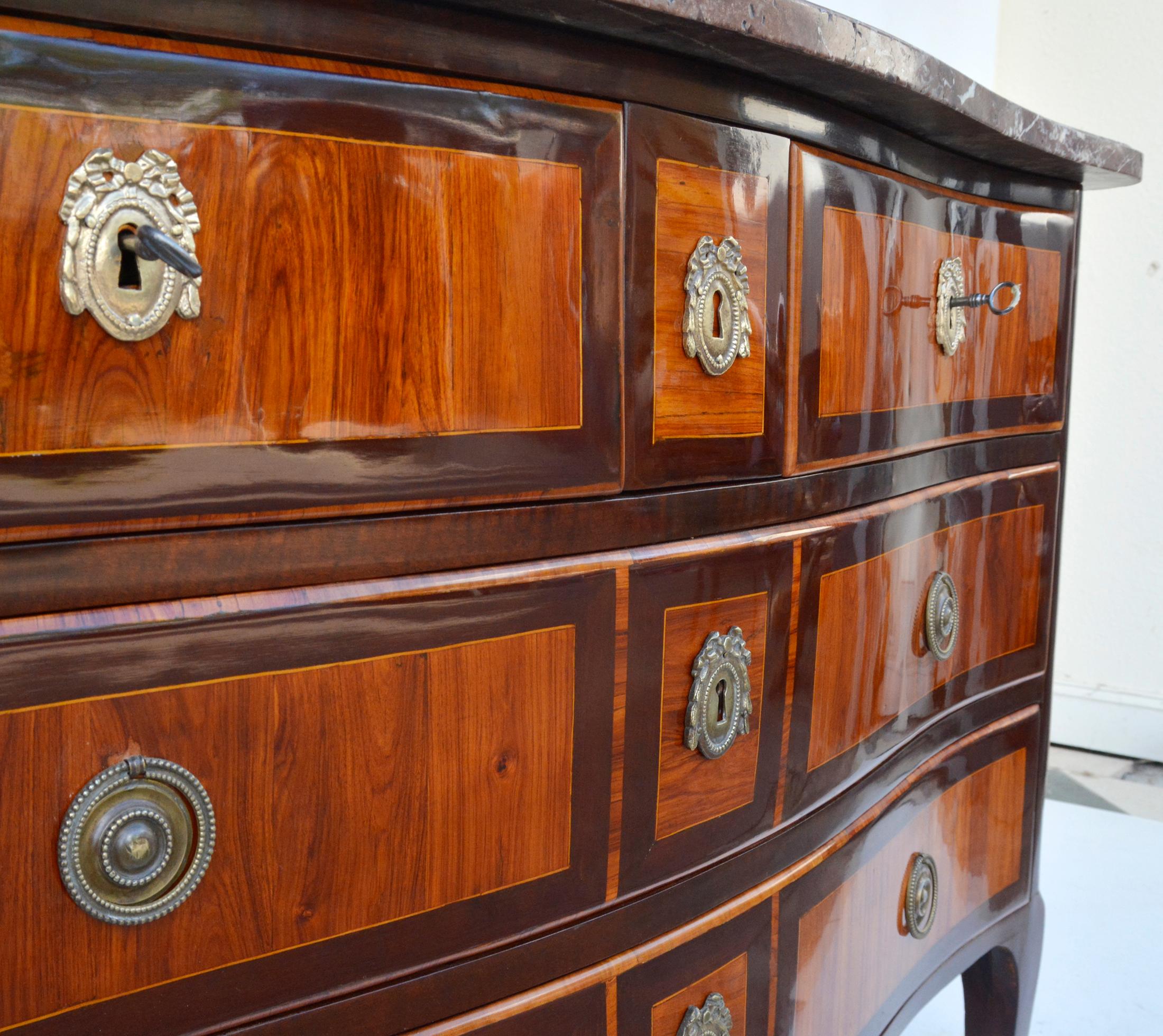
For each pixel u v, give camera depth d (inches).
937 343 34.2
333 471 18.0
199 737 16.9
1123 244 84.0
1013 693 42.9
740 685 25.5
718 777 25.6
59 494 15.3
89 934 16.2
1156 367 83.6
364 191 17.8
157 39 15.6
